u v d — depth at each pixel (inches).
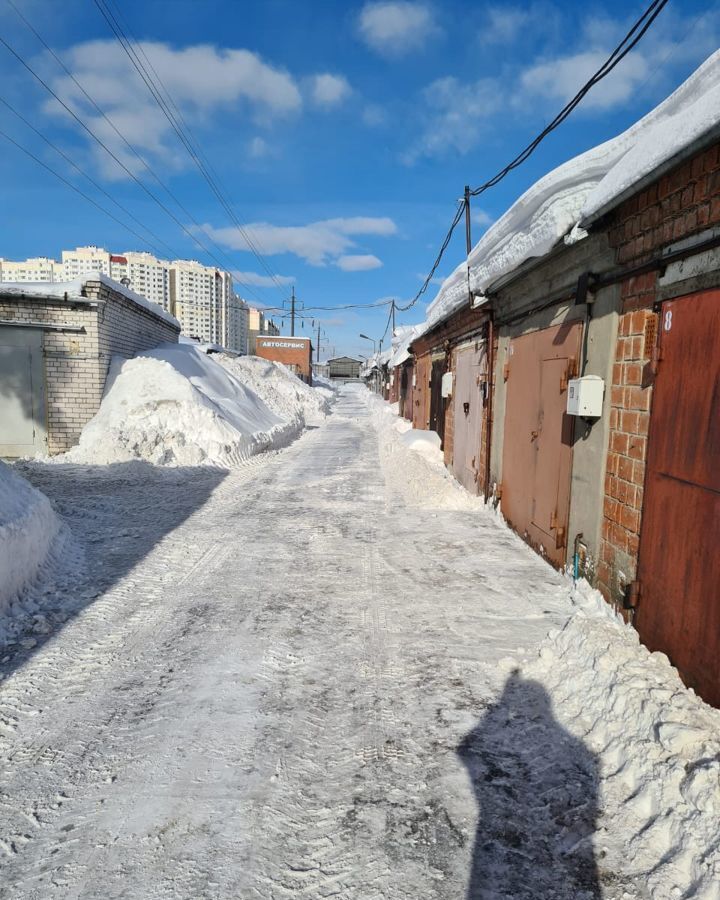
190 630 145.1
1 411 432.5
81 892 69.7
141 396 446.9
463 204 379.2
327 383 2581.2
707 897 64.8
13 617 149.4
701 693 104.0
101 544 220.1
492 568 194.1
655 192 122.0
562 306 188.4
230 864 74.2
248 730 103.1
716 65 101.3
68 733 102.1
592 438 161.6
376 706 110.7
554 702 109.3
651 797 80.7
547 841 77.6
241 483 360.8
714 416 103.2
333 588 175.0
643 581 129.6
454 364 389.1
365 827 80.4
